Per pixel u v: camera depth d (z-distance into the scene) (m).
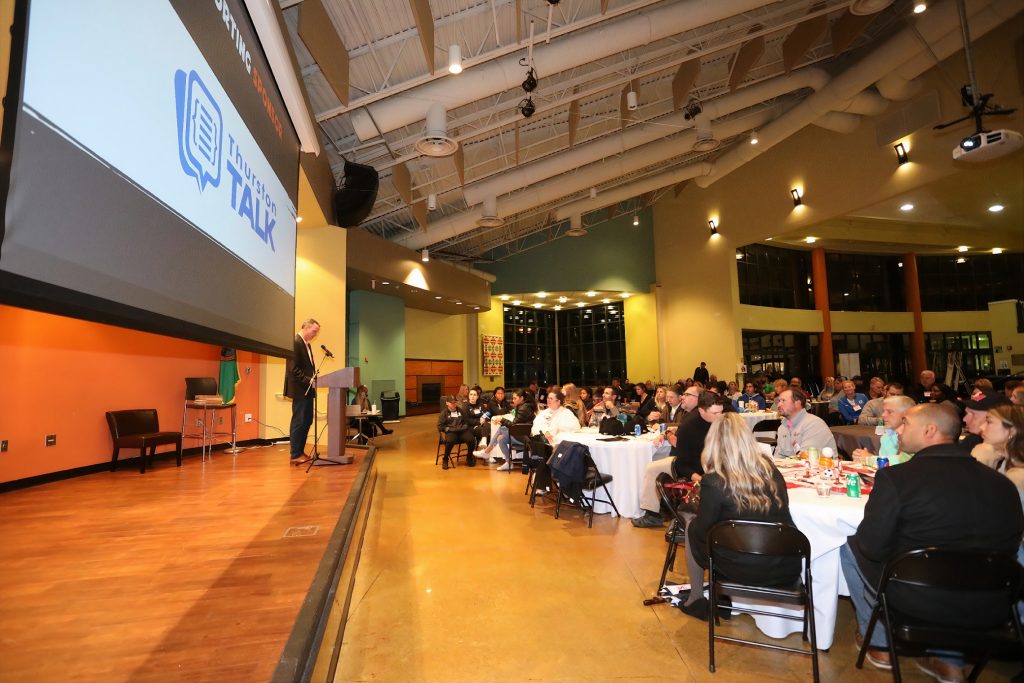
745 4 7.01
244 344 2.65
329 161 8.49
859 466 3.25
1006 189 10.99
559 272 18.58
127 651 1.71
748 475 2.36
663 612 2.82
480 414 8.56
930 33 7.68
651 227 18.83
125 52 1.48
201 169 2.09
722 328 15.73
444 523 4.62
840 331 17.52
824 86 9.89
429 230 12.99
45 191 1.10
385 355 14.86
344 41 6.11
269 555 2.68
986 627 1.86
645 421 7.93
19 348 4.48
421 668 2.27
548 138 10.21
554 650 2.42
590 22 6.54
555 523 4.60
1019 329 14.00
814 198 12.18
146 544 2.87
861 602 2.34
